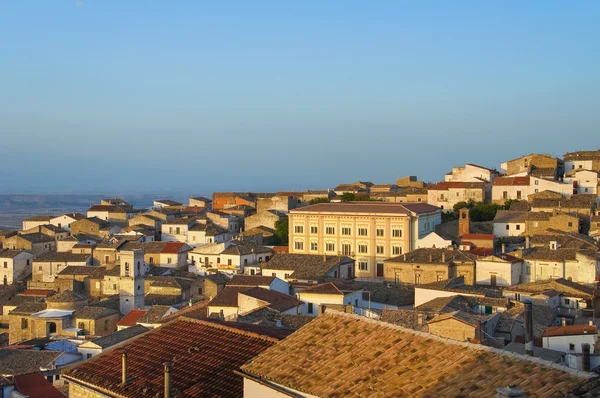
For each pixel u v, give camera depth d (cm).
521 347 7656
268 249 19162
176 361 4547
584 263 13200
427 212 18338
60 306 14500
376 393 3011
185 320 5347
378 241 18050
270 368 3531
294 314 10412
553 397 2647
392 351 3369
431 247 16962
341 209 18812
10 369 10288
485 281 13988
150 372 4438
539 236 15550
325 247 18788
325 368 3366
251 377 3547
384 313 10012
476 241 16275
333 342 3628
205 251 18738
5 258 19675
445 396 2844
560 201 18138
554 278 12612
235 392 3947
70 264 19050
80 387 4666
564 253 13700
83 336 13250
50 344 11888
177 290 15638
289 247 19325
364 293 12950
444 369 3075
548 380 2792
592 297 11219
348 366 3319
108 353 4991
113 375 4550
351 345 3534
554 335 7781
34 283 18062
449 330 8025
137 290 15338
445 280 13112
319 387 3192
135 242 19850
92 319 13788
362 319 3797
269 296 11488
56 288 17550
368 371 3222
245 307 11325
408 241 17638
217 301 11925
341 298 11775
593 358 6038
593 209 17950
